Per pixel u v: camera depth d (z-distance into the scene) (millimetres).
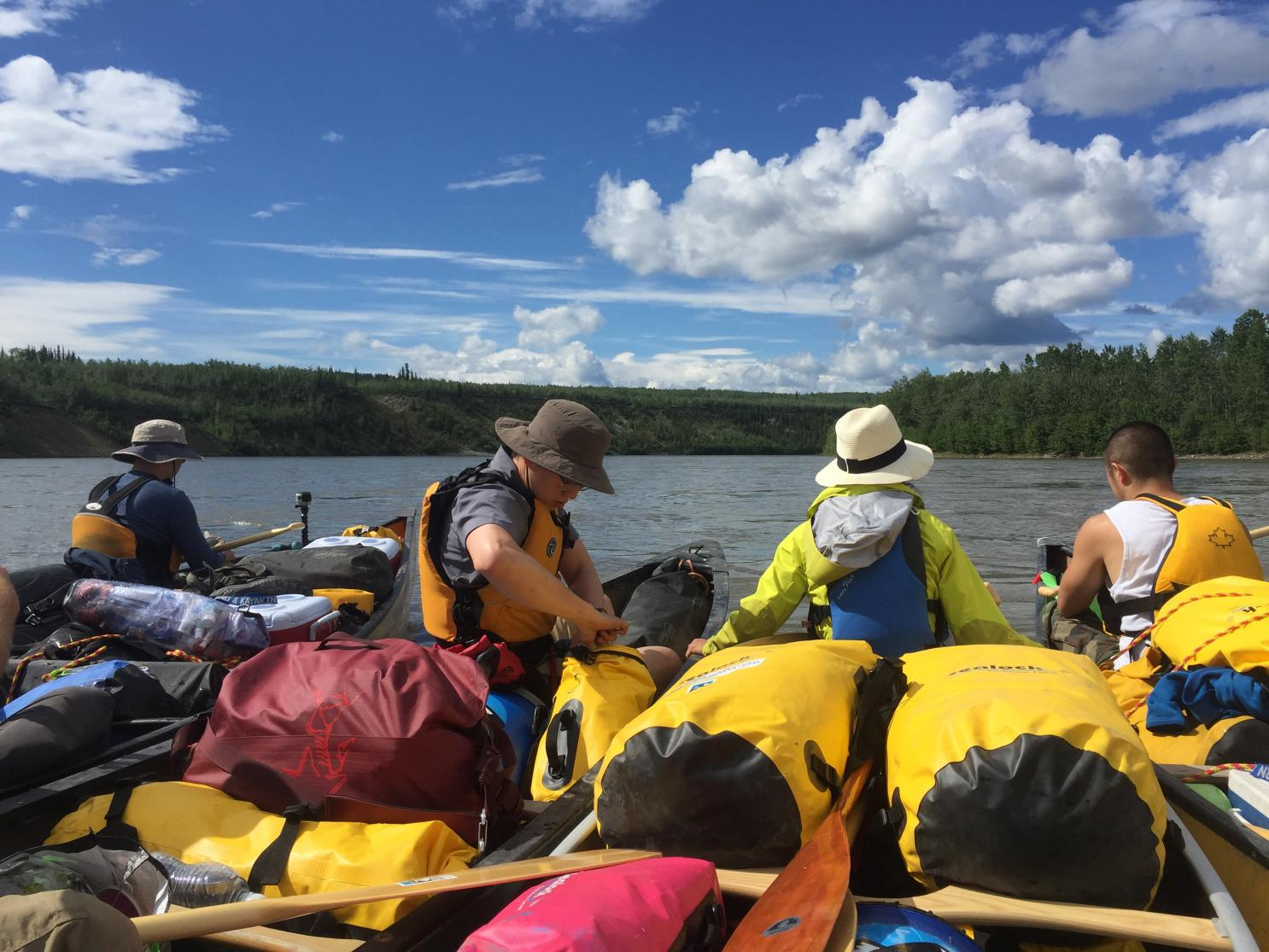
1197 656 2764
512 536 2742
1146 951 1666
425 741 2111
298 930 1840
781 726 1783
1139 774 1528
